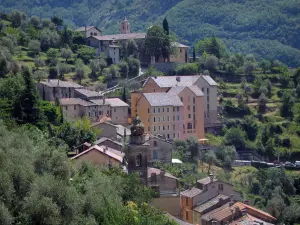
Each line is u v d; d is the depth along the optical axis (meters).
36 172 147.38
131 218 147.38
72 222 137.38
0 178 134.62
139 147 186.25
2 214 128.62
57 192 138.75
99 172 172.50
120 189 170.50
